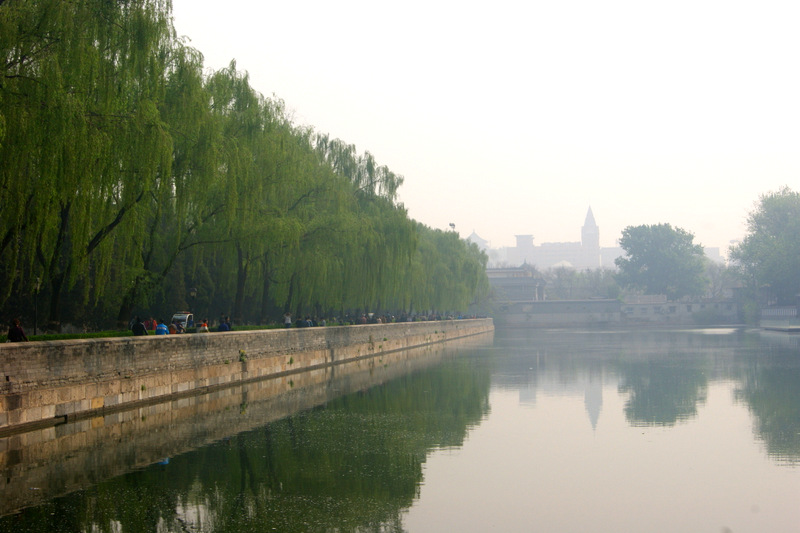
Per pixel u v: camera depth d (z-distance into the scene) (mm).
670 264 157625
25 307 41344
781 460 19656
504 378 41156
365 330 57594
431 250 85750
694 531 13891
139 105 25000
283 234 37406
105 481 17234
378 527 14070
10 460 19125
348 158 57594
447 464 19234
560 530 13961
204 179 29906
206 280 53719
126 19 25016
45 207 21953
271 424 25031
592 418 26703
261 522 14320
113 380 25516
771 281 115250
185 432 23234
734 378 40500
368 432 23766
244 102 37219
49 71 20969
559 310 158375
